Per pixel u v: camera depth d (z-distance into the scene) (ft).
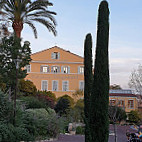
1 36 64.13
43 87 128.67
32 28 77.46
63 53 132.57
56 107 84.28
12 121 40.86
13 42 64.03
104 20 34.65
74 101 98.73
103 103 32.42
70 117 75.56
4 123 39.78
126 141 55.11
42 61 129.70
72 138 53.88
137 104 126.72
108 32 34.76
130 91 138.62
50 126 50.39
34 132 45.14
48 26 76.84
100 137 31.81
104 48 33.86
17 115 43.34
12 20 73.15
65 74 131.03
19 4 68.74
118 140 56.80
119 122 107.45
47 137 48.44
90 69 44.83
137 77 96.53
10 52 62.90
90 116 32.89
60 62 131.23
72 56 132.87
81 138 55.06
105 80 32.99
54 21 76.48
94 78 33.63
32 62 128.57
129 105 127.95
